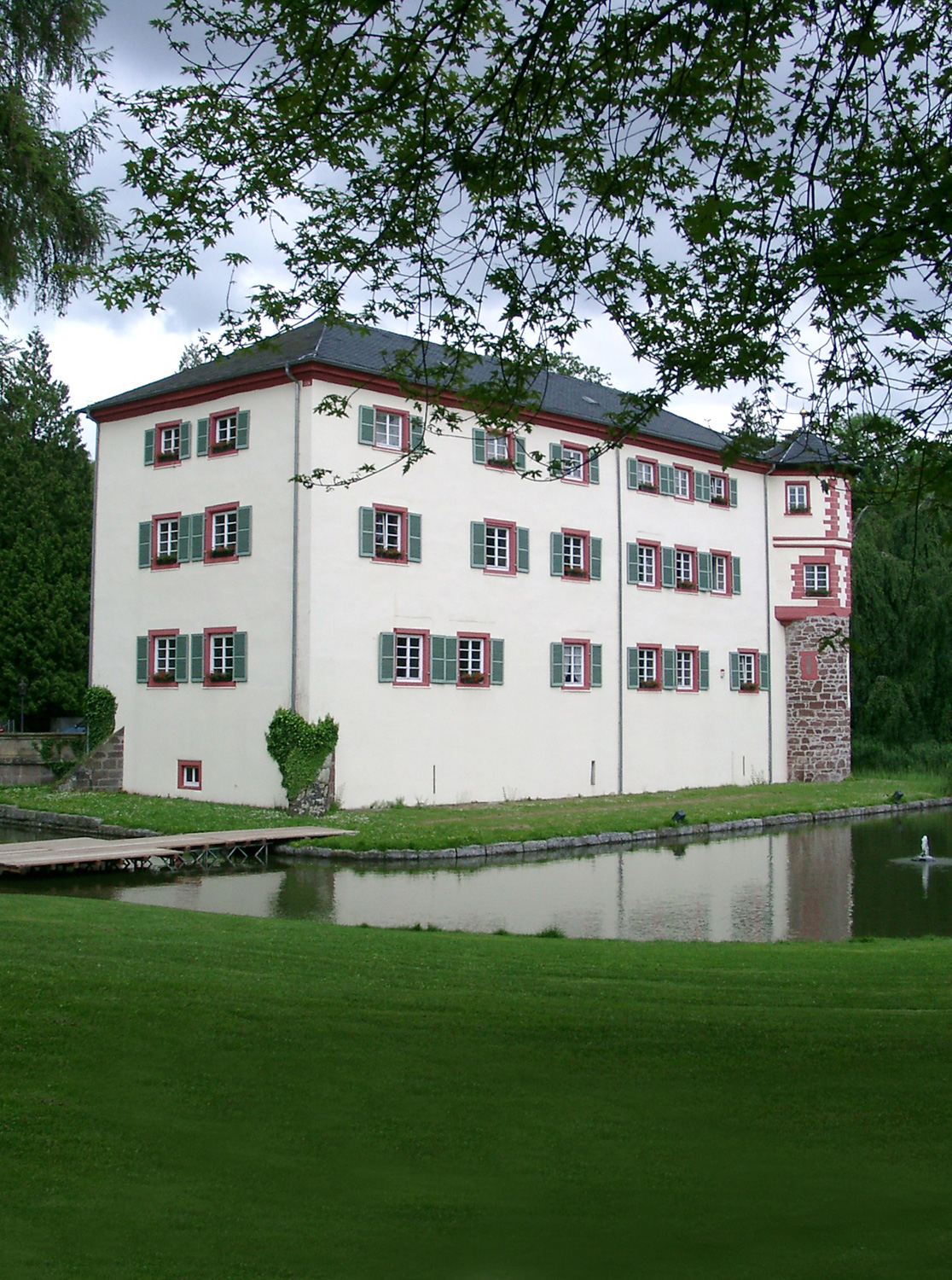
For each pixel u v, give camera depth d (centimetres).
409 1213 479
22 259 1281
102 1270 423
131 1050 693
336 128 883
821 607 3950
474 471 3027
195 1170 521
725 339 919
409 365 1033
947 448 891
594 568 3347
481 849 2225
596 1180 517
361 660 2750
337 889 1798
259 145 890
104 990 827
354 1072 667
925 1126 592
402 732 2825
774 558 3981
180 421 2994
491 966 1002
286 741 2630
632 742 3428
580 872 2017
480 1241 453
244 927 1205
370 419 2791
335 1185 506
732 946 1200
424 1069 675
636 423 1007
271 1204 486
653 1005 848
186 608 2944
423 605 2886
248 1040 722
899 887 1877
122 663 3109
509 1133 574
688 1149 556
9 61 1265
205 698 2883
